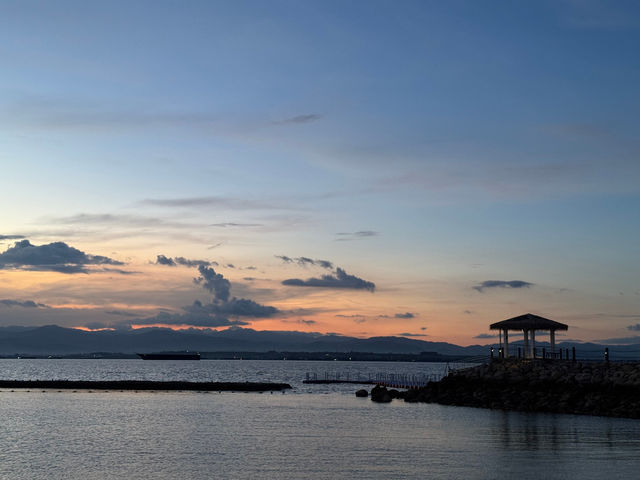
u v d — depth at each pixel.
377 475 39.72
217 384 138.12
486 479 38.38
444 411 76.06
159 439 55.22
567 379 78.38
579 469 40.88
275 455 46.84
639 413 66.62
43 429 62.44
